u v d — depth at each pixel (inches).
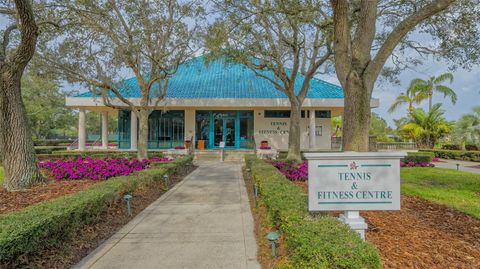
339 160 134.3
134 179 252.5
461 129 839.1
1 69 277.0
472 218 196.9
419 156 538.6
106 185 218.4
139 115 488.7
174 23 462.6
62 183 310.0
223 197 275.6
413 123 1040.8
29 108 1107.9
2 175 369.4
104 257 143.2
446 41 358.9
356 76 249.9
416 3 346.3
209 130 856.3
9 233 113.0
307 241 101.0
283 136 848.3
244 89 804.0
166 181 321.7
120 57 443.5
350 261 90.7
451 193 278.2
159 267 133.1
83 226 166.9
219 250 151.7
